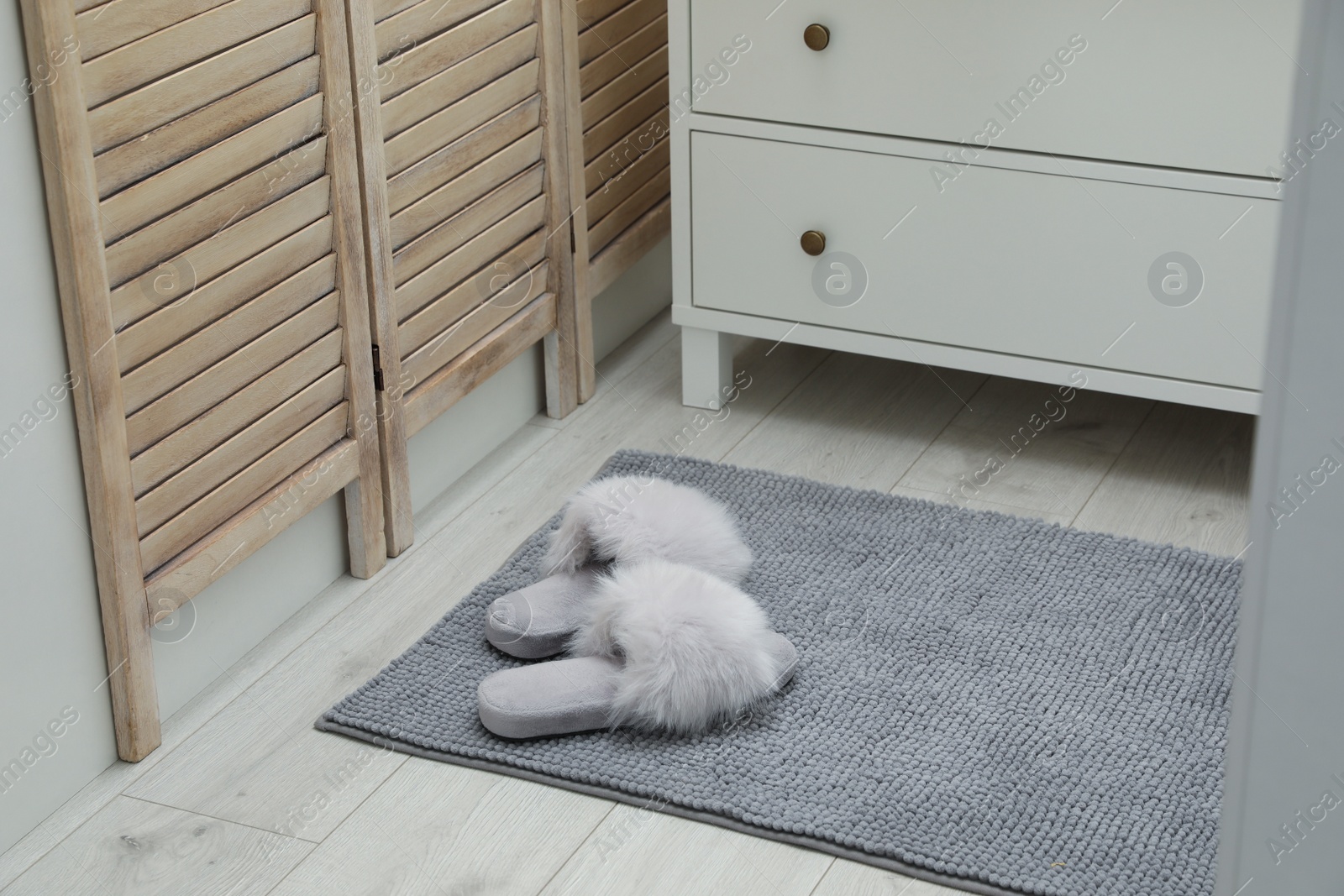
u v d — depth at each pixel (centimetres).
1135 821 121
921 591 155
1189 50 154
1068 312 172
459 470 183
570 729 133
